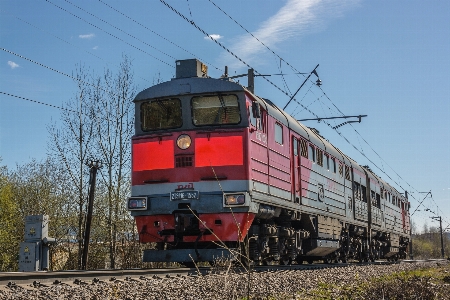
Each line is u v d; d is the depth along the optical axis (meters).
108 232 28.47
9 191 35.41
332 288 10.86
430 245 99.44
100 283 7.70
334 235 19.25
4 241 33.66
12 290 6.49
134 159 12.91
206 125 12.66
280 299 8.57
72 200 32.28
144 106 13.17
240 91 12.54
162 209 12.43
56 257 32.62
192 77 13.01
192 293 7.69
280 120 14.70
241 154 12.23
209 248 12.91
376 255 27.44
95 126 29.67
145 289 7.59
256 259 13.33
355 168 23.34
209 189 12.22
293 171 15.35
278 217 15.07
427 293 10.38
